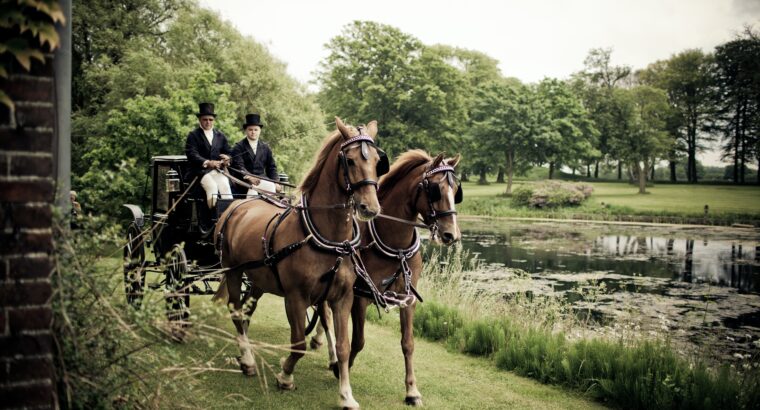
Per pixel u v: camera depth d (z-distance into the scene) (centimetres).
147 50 2205
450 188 527
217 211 643
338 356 489
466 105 5706
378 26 4894
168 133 1509
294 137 2406
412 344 540
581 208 4216
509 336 740
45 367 293
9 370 285
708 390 520
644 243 2586
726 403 512
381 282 537
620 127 5469
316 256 473
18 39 283
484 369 671
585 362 614
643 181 5394
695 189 5647
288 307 493
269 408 488
